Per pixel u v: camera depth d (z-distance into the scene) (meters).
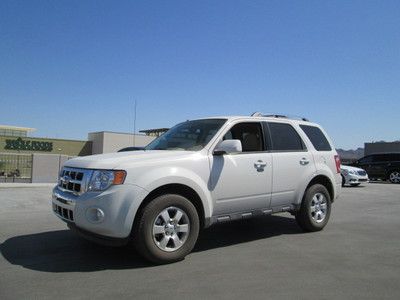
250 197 6.47
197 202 5.89
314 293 4.38
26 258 5.65
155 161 5.48
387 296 4.31
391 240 7.01
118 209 5.07
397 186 21.16
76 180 5.45
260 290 4.45
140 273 5.02
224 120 6.56
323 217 7.77
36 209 10.58
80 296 4.24
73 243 6.51
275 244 6.64
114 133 56.31
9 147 51.88
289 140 7.35
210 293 4.35
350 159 33.44
